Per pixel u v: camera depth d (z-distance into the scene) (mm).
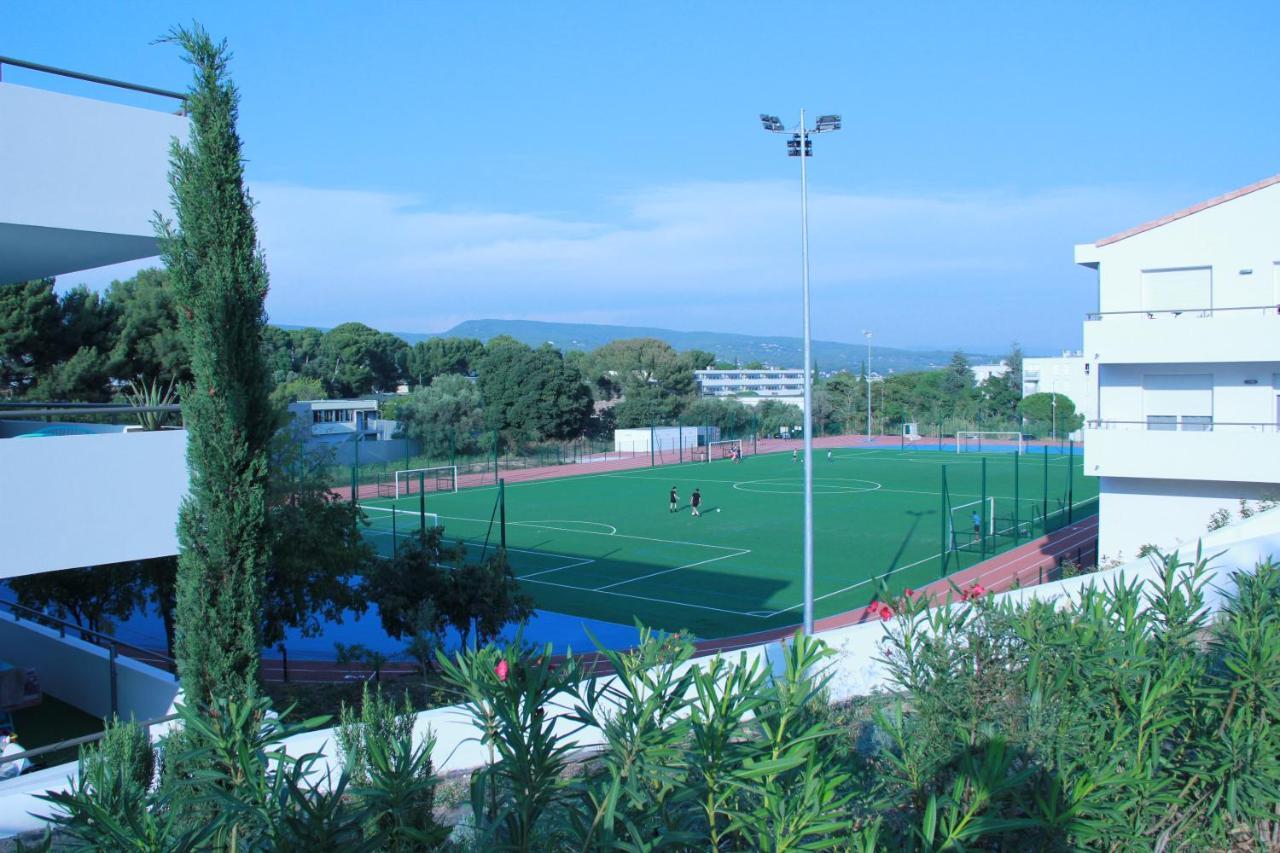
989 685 6391
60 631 16500
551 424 81062
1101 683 6449
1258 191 24594
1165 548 19812
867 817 5352
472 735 11797
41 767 12898
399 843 5664
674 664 5293
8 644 17688
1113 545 27312
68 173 10219
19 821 9891
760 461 76688
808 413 21188
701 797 4809
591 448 84312
